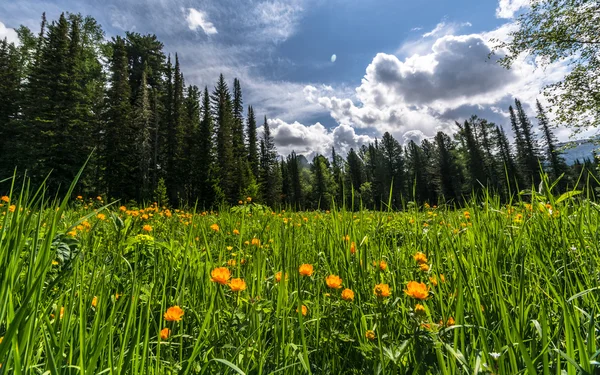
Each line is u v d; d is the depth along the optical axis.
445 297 1.47
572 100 14.59
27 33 48.19
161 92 55.75
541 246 1.79
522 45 15.27
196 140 46.81
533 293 1.35
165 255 2.07
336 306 1.46
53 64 31.17
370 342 1.20
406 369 1.06
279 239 2.36
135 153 38.22
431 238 2.20
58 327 1.05
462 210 2.88
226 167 49.53
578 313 1.10
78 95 31.67
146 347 0.86
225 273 1.26
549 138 58.25
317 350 1.17
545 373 0.80
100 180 33.78
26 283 0.80
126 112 37.31
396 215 3.09
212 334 1.21
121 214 4.24
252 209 3.94
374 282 1.68
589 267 1.47
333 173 84.38
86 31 47.12
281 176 73.31
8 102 36.94
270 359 1.15
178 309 1.06
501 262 1.65
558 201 2.17
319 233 2.72
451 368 0.93
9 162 27.36
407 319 1.34
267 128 75.25
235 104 73.44
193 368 1.05
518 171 58.25
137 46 64.31
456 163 67.38
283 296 1.32
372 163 95.94
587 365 0.77
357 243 1.97
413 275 1.81
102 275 1.33
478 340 1.16
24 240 0.89
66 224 2.76
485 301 1.29
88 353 0.90
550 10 14.56
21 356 0.75
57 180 25.80
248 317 1.27
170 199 41.12
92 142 31.84
